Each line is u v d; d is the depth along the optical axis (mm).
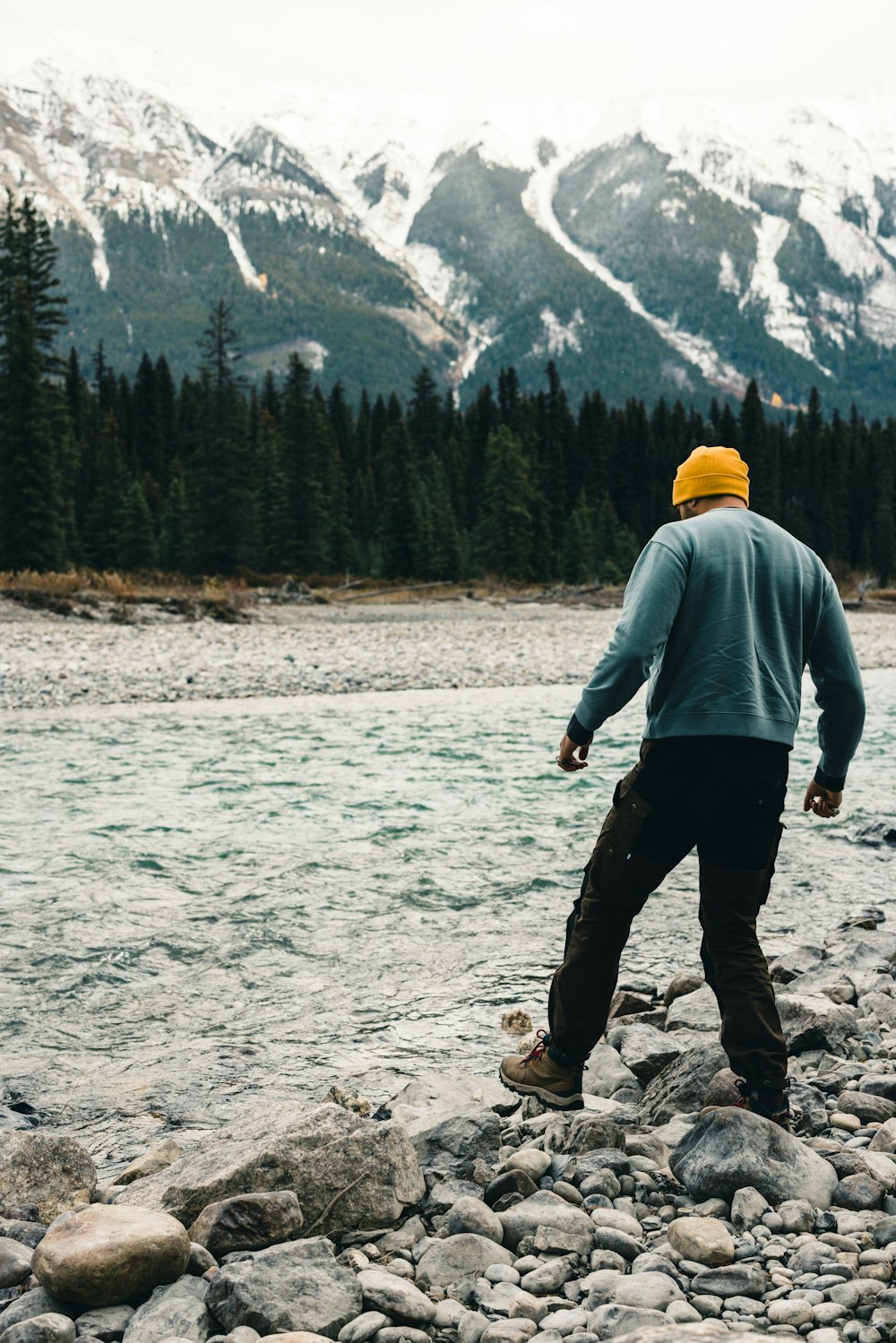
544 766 12242
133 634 29391
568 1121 3445
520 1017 4922
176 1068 4461
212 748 13391
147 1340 2277
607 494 82688
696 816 3182
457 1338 2346
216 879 7469
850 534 92500
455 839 8719
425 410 92188
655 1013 4902
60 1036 4832
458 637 33281
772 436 97688
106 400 86875
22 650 24016
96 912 6664
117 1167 3535
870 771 12438
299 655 26047
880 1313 2246
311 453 61062
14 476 43750
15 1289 2562
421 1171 3133
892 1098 3734
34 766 11938
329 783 11102
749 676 3131
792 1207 2777
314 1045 4723
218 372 78875
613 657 3068
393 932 6375
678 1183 3066
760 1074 3225
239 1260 2490
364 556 69312
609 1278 2510
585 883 3465
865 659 31234
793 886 7613
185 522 56219
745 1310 2344
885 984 5168
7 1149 3146
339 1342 2311
